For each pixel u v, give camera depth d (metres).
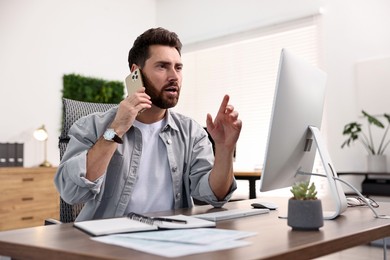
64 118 1.58
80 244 0.69
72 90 4.45
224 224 0.93
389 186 3.07
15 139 4.01
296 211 0.84
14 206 3.48
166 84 1.34
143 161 1.37
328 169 1.08
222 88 4.82
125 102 1.12
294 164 1.12
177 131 1.46
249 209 1.18
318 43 4.03
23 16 4.14
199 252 0.61
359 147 3.66
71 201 1.17
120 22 5.03
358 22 3.74
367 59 3.66
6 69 3.99
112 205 1.30
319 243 0.70
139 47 1.37
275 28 4.37
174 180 1.39
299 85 1.05
